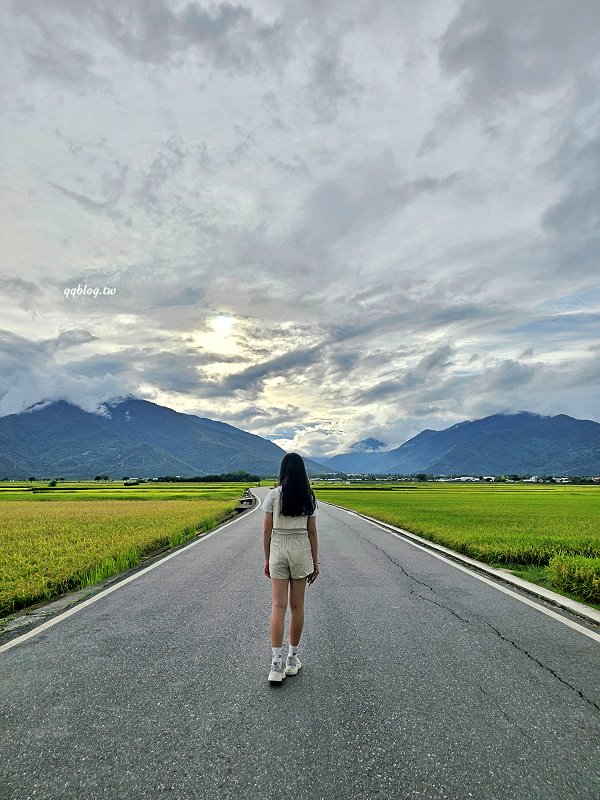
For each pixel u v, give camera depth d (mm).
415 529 16922
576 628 6004
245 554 12383
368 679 4418
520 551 10875
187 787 2881
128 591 8094
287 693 4117
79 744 3326
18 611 6961
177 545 14492
